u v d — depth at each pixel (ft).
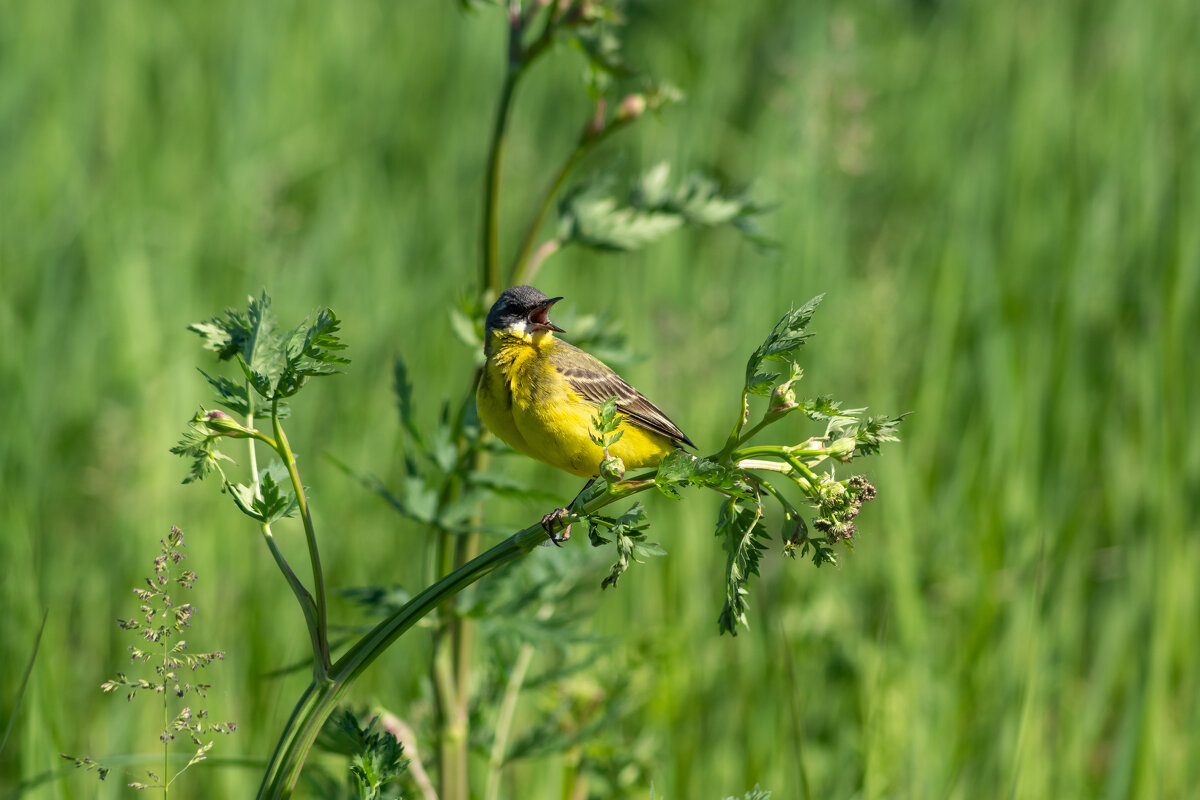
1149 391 41.32
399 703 33.22
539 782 31.89
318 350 16.71
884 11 69.36
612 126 27.86
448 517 26.07
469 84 59.93
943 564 39.19
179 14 62.69
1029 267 50.08
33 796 25.54
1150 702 32.65
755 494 16.34
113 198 50.72
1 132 53.36
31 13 57.36
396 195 55.57
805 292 47.39
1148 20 57.31
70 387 44.01
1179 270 45.09
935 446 44.52
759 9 66.44
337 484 40.50
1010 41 62.75
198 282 49.29
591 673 32.12
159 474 39.22
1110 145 54.13
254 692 33.68
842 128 55.57
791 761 31.65
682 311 47.62
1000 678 34.27
